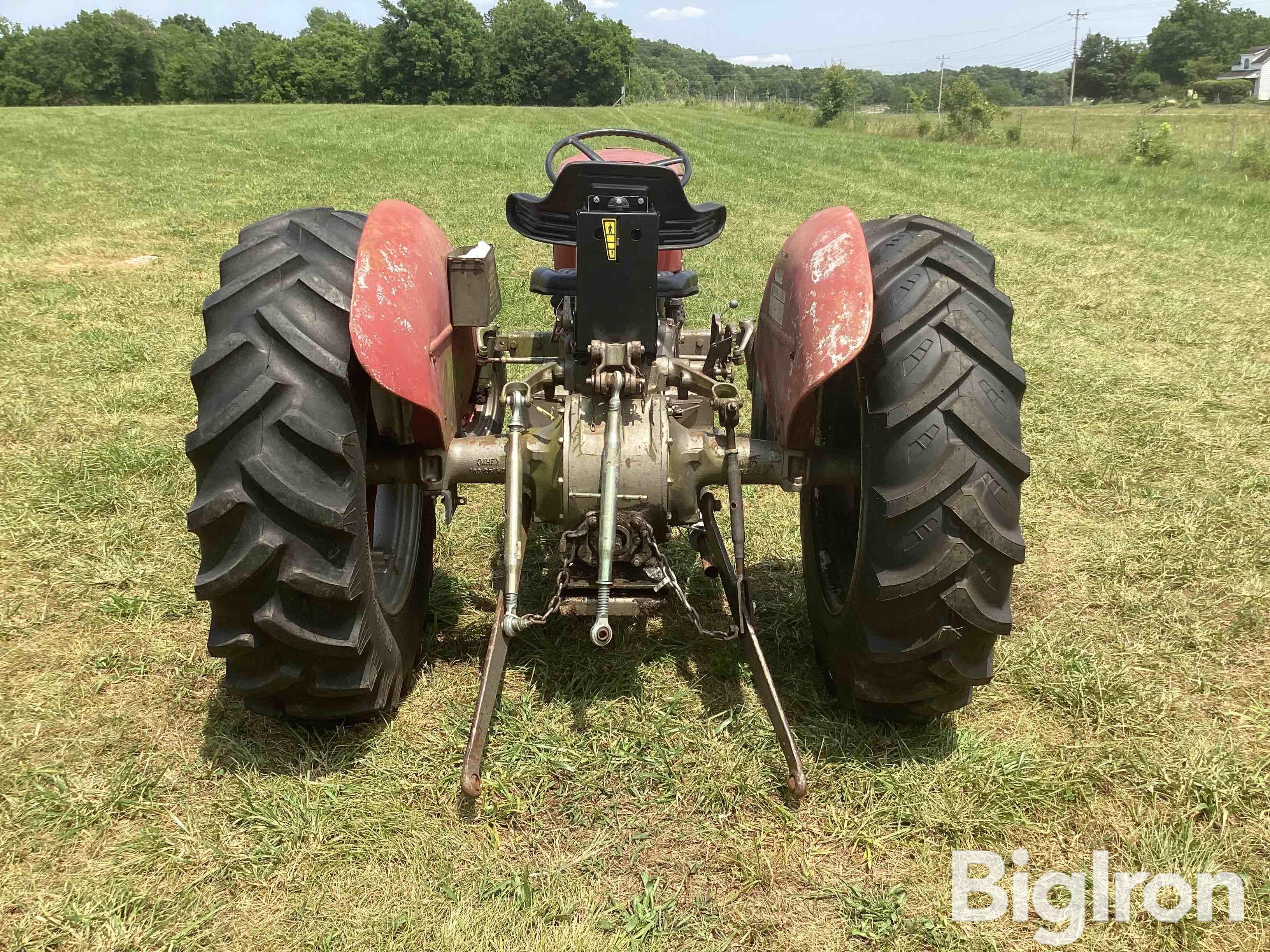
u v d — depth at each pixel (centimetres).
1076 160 2003
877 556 221
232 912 200
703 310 676
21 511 377
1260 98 9756
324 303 215
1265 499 405
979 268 236
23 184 1302
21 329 628
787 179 1591
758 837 221
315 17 12031
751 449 261
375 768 239
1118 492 417
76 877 208
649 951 192
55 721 258
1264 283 836
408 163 1655
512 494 245
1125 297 777
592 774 239
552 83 8212
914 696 238
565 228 290
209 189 1302
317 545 205
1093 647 303
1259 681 288
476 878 208
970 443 213
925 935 197
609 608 243
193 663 284
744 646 257
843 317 216
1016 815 230
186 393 517
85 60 9250
